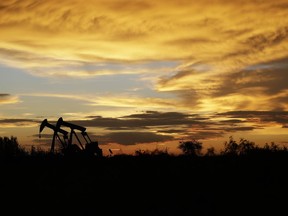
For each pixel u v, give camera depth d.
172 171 22.31
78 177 22.11
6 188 19.61
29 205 16.92
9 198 17.91
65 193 18.80
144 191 18.95
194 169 22.88
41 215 15.67
